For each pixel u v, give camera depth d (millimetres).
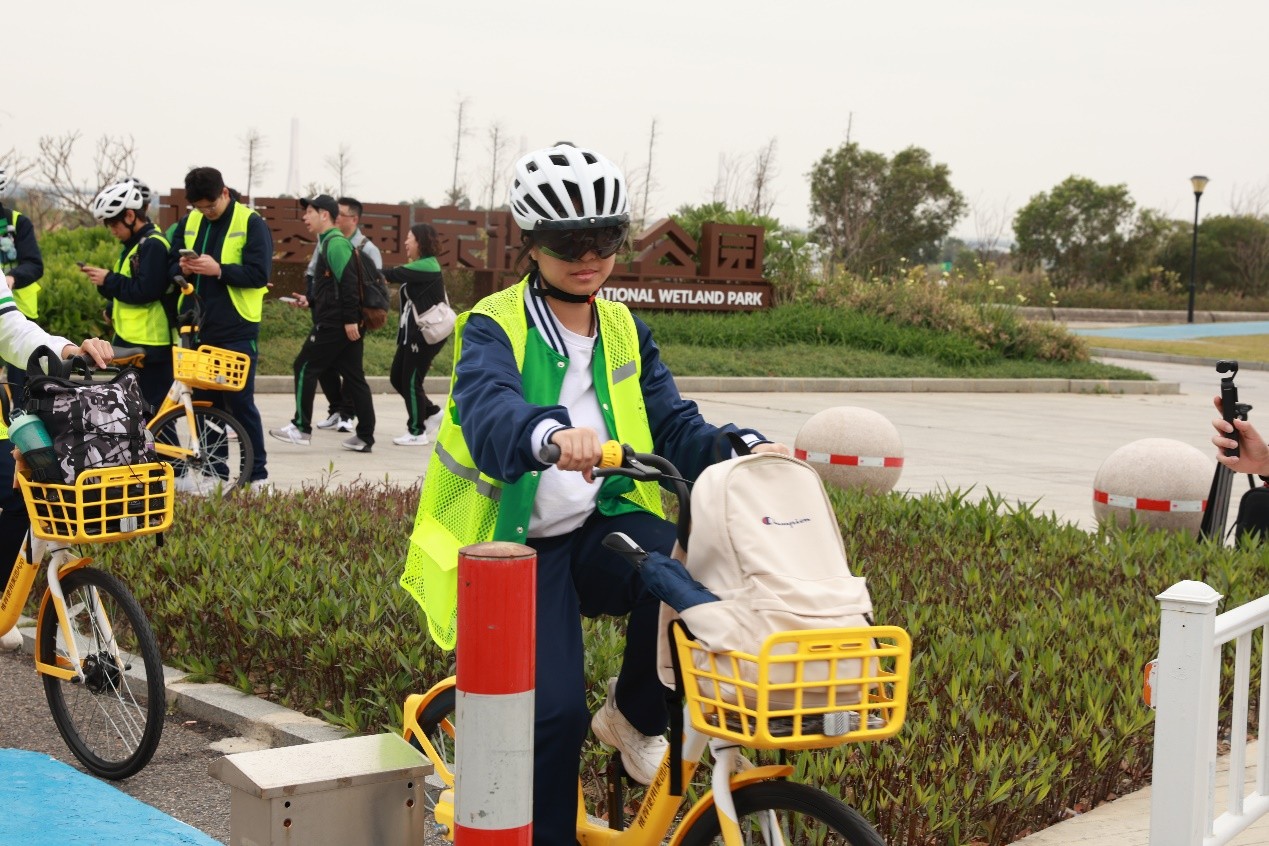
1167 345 29469
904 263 41750
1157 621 5539
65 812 4043
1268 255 48469
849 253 40281
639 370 3160
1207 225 49125
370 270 10609
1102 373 21094
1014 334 21688
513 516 2951
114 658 4445
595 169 2932
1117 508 8000
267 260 8688
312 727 4754
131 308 8609
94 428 4078
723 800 2635
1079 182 49031
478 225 20266
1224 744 4980
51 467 4027
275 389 15156
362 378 10781
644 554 2633
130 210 8641
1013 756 3979
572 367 3047
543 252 2984
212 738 4836
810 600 2475
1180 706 3238
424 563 3146
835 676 2408
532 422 2650
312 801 2787
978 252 46844
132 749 4406
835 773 3789
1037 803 3947
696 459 3092
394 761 2904
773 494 2609
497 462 2725
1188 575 6352
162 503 4203
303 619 5203
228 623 5289
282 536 6676
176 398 8234
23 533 4895
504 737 2516
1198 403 18766
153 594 5703
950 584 6223
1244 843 3961
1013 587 6180
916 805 3713
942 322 21844
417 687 4805
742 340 20469
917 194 44156
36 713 5023
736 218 23078
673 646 2635
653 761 3127
